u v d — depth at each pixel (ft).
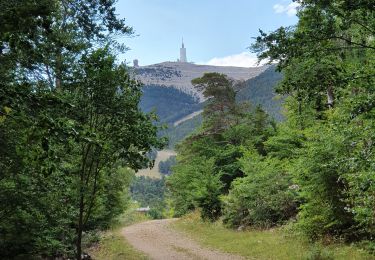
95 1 43.91
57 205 37.88
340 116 33.30
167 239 73.46
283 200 63.26
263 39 24.03
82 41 38.96
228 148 110.22
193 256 52.49
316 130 44.73
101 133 34.88
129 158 36.60
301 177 45.96
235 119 121.19
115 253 60.75
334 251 41.63
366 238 41.47
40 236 40.50
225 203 78.54
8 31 16.03
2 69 26.58
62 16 40.83
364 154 26.55
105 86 34.88
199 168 99.35
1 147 30.12
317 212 44.93
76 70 34.71
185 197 114.32
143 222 128.26
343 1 22.06
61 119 17.98
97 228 84.43
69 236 47.96
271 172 66.69
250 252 49.78
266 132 112.78
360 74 25.36
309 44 23.57
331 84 25.23
